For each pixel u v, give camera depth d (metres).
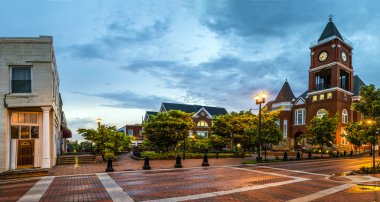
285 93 52.31
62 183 12.12
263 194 10.02
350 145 42.09
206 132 58.16
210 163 21.89
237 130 28.81
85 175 14.73
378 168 17.06
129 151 40.72
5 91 15.88
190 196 9.56
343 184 12.30
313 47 46.50
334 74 42.59
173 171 16.62
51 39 16.92
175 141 26.30
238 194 9.96
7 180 13.26
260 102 23.72
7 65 16.05
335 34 43.69
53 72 17.84
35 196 9.48
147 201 8.80
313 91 45.84
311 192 10.48
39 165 17.17
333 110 42.12
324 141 30.44
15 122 16.78
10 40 16.20
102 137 23.27
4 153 15.57
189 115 27.33
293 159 26.70
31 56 16.50
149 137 26.80
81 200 8.90
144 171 16.50
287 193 10.26
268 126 26.16
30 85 16.53
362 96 18.16
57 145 24.12
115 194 9.78
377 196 9.84
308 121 46.62
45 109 16.45
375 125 16.75
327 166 20.75
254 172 16.36
